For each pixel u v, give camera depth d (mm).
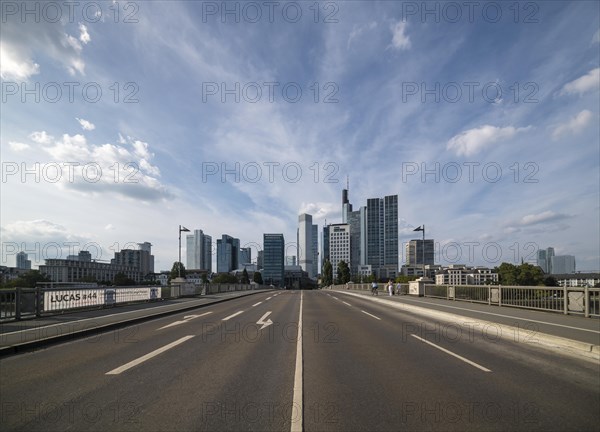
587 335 11102
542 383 7062
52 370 7926
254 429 4980
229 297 35688
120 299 23672
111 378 7328
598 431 4992
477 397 6266
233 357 9188
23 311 15969
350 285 68875
